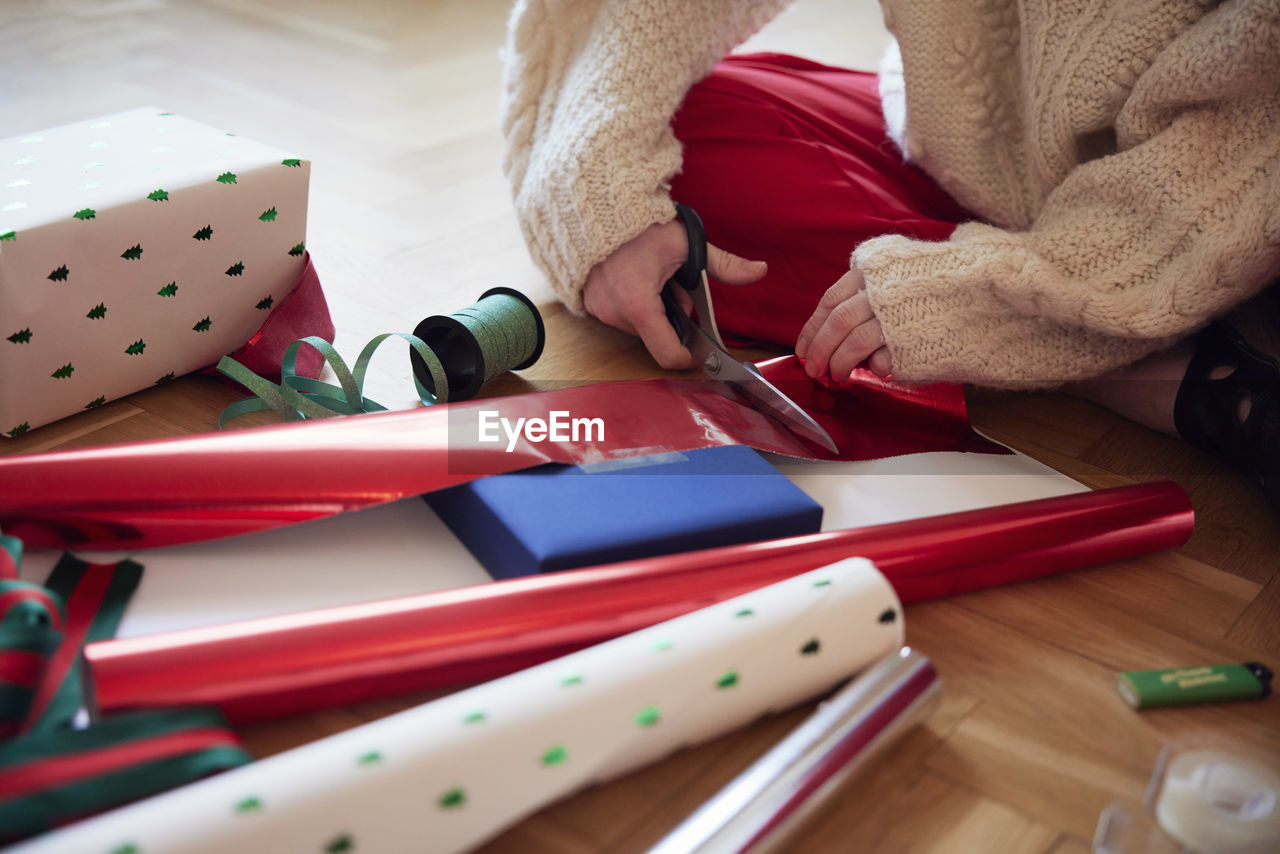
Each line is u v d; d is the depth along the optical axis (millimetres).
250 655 569
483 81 1947
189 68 1878
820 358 922
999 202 1023
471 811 511
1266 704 691
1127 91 883
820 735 587
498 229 1341
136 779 511
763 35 2408
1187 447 989
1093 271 869
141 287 875
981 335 894
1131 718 671
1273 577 819
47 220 797
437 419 776
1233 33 778
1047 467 900
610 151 971
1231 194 826
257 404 904
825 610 629
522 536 676
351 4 2379
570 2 1057
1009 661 711
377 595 690
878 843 573
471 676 623
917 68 986
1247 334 947
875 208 1020
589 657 579
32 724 540
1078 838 584
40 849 448
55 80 1757
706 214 1083
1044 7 905
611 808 585
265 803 478
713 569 673
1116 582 799
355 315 1102
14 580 590
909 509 825
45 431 883
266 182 925
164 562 697
